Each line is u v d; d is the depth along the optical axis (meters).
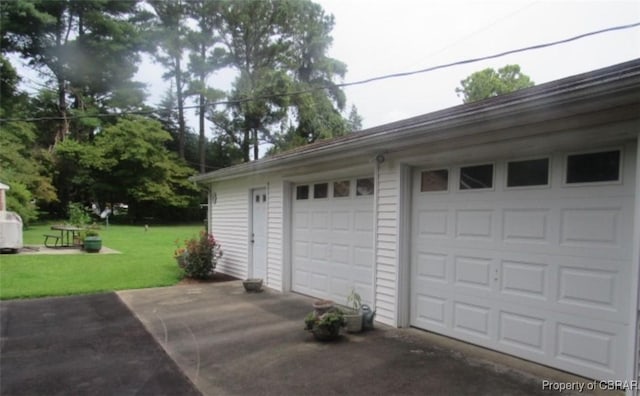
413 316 4.99
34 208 20.30
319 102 29.05
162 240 17.25
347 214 6.15
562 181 3.61
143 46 28.66
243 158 31.61
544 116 3.24
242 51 30.55
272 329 5.02
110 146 25.75
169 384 3.43
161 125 28.78
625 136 3.07
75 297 6.87
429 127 3.85
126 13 29.08
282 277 7.41
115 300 6.65
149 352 4.21
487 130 3.75
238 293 7.27
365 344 4.38
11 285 7.57
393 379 3.46
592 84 2.67
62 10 26.92
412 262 5.01
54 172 24.36
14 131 22.44
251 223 8.62
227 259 9.52
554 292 3.63
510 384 3.32
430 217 4.82
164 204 28.03
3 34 24.98
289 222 7.47
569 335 3.52
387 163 5.17
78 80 27.66
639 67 2.48
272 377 3.54
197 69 29.52
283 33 30.67
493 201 4.15
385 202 5.20
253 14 29.55
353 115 32.88
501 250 4.06
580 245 3.46
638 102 2.78
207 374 3.63
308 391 3.26
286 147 28.69
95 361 3.96
